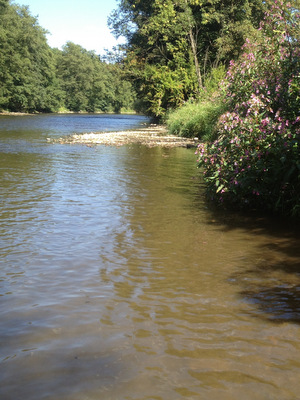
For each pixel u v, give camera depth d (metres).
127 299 3.27
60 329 2.80
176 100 32.66
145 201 6.85
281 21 7.77
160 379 2.27
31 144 16.50
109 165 10.91
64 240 4.75
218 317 2.99
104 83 108.88
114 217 5.80
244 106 7.12
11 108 69.19
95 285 3.54
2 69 62.06
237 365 2.40
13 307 3.12
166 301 3.24
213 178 6.63
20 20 65.25
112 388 2.19
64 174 9.34
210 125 18.02
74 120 45.34
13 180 8.45
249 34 30.84
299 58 7.13
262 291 3.45
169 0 32.84
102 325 2.86
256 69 7.82
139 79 37.25
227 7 33.34
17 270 3.85
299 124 6.52
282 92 6.90
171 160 12.23
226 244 4.71
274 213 6.21
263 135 6.34
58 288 3.47
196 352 2.53
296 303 3.23
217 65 35.03
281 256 4.31
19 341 2.64
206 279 3.70
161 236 4.98
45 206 6.32
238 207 6.59
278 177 5.99
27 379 2.26
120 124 37.09
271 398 2.12
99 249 4.47
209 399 2.11
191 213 6.14
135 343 2.63
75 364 2.40
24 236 4.88
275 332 2.77
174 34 33.56
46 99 76.69
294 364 2.40
